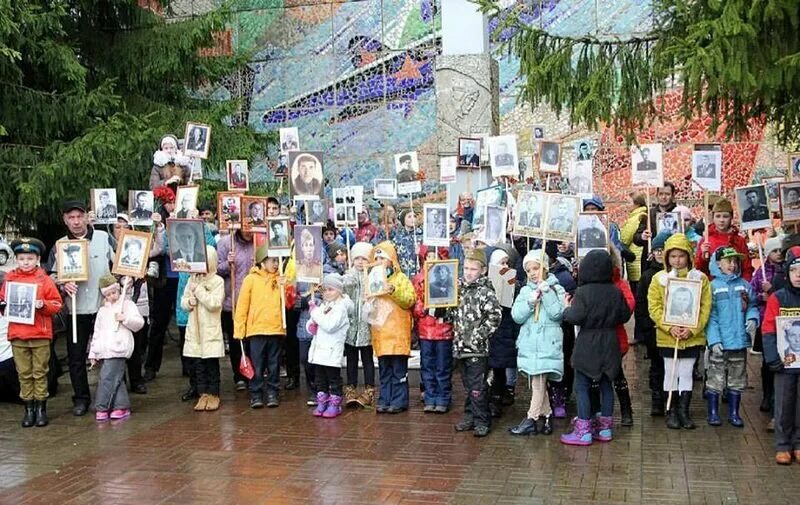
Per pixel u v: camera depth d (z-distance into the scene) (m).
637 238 11.09
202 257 8.93
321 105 20.20
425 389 8.97
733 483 6.38
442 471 6.82
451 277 8.27
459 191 13.69
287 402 9.53
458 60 15.52
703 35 6.48
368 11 19.89
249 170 19.12
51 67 13.91
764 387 8.51
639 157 10.16
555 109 8.80
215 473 6.92
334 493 6.36
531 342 7.79
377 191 11.38
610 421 7.60
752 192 8.64
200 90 20.56
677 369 7.99
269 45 20.47
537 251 8.12
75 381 9.22
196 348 9.19
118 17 16.48
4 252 9.81
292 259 9.78
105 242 9.52
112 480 6.82
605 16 18.20
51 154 13.60
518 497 6.17
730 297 7.94
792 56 6.12
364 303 9.04
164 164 11.35
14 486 6.72
